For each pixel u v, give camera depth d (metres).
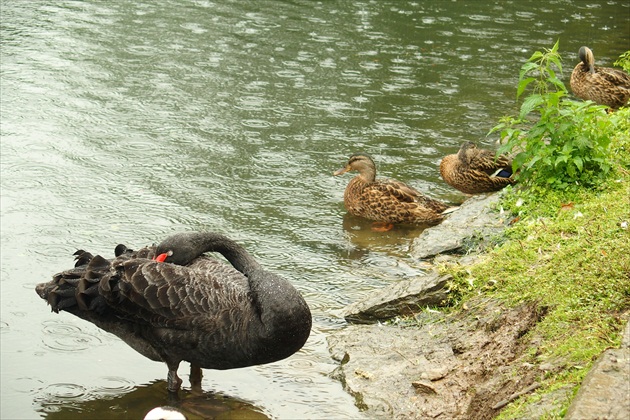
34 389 6.49
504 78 9.14
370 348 6.64
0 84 8.80
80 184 7.75
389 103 8.73
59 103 8.59
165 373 6.62
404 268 7.18
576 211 7.04
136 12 10.30
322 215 7.62
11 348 6.66
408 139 8.31
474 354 6.48
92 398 6.47
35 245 7.23
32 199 7.59
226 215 7.54
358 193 7.62
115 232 7.36
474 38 9.90
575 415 5.23
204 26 9.99
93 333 6.78
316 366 6.61
